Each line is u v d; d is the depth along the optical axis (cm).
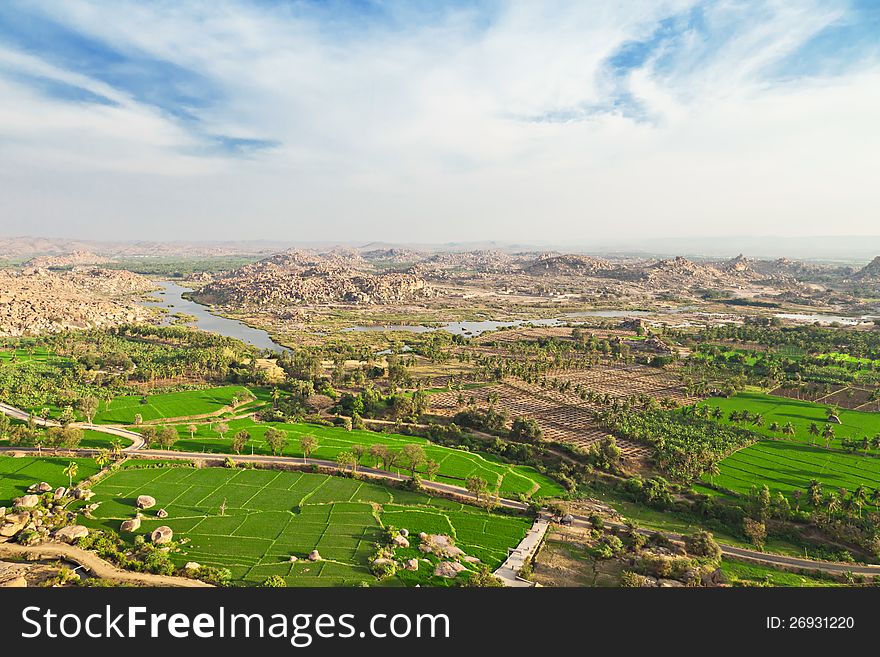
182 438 18025
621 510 14425
